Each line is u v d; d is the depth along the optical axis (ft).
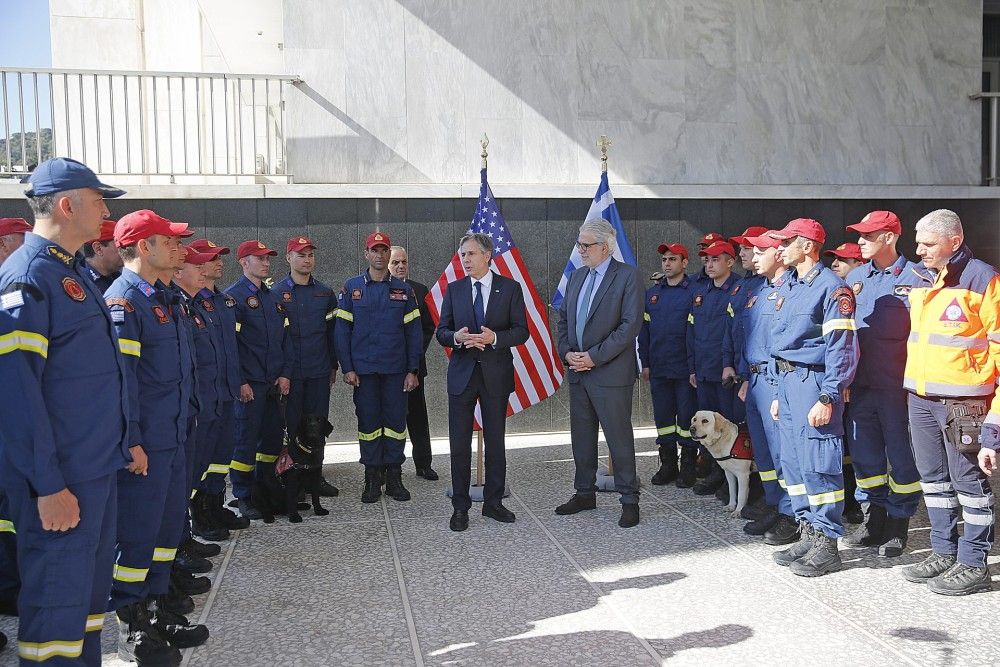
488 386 20.10
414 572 16.78
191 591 15.71
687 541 18.61
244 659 12.91
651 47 32.65
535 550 18.08
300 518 20.54
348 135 31.14
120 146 36.76
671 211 32.76
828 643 13.08
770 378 18.06
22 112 29.89
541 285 31.96
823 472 16.12
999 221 34.53
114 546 11.21
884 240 17.28
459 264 24.31
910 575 15.78
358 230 30.89
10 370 9.66
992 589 15.26
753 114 33.35
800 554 16.87
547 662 12.62
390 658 12.87
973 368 14.90
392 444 22.76
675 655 12.77
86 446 10.35
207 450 17.69
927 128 34.47
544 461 27.50
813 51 33.63
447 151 31.68
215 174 30.66
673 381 24.31
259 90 39.81
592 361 19.62
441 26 31.48
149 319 12.84
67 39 36.58
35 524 10.07
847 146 33.96
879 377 17.20
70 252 10.63
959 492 15.20
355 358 22.50
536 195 31.73
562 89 32.19
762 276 19.56
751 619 14.10
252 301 21.22
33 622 10.04
